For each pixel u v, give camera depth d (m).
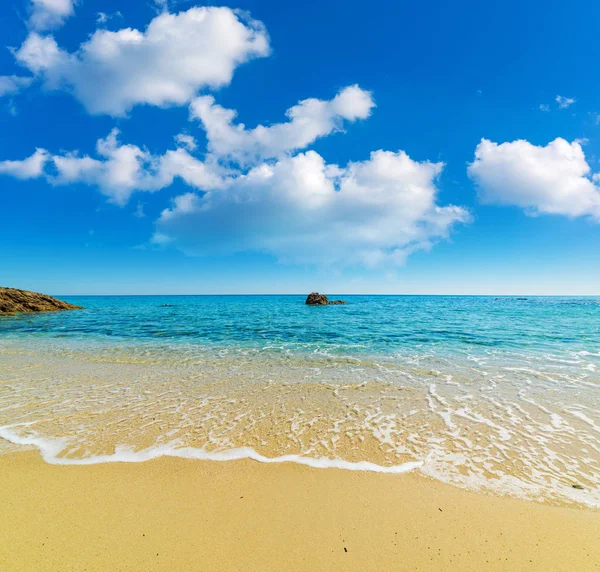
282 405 8.50
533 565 3.47
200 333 22.61
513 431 6.88
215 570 3.38
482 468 5.45
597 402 8.62
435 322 30.47
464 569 3.42
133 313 42.81
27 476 5.14
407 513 4.32
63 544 3.70
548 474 5.27
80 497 4.60
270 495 4.70
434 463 5.62
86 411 8.03
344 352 15.67
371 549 3.69
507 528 4.05
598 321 31.06
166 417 7.68
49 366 12.80
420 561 3.53
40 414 7.82
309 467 5.49
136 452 5.98
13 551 3.58
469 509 4.41
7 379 10.97
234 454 5.93
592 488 4.89
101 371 12.03
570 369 12.16
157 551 3.62
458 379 10.90
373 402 8.72
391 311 47.84
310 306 60.34
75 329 24.88
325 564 3.47
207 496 4.65
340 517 4.23
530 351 15.70
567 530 4.01
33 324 28.55
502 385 10.19
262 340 19.45
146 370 12.19
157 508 4.37
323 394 9.39
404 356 14.65
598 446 6.21
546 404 8.48
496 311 47.72
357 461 5.70
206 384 10.39
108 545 3.70
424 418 7.61
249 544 3.74
